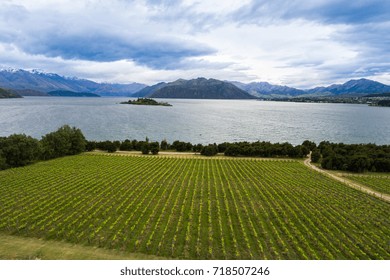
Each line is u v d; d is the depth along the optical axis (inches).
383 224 1957.4
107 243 1577.3
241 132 7706.7
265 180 3009.4
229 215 2005.4
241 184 2822.3
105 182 2790.4
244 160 4141.2
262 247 1585.9
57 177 2947.8
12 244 1558.8
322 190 2689.5
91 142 4926.2
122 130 7549.2
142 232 1689.2
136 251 1494.8
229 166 3690.9
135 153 4729.3
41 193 2438.5
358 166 3506.4
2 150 3452.3
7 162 3457.2
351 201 2401.6
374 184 2989.7
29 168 3380.9
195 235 1695.4
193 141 6417.3
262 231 1785.2
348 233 1803.6
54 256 1429.6
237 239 1670.8
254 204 2268.7
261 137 7007.9
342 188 2765.7
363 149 4094.5
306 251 1563.7
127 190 2536.9
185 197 2383.1
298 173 3351.4
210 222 1879.9
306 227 1865.2
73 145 4485.7
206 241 1626.5
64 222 1857.8
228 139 6707.7
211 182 2888.8
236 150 4475.9
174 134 7204.7
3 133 6510.8
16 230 1724.9
